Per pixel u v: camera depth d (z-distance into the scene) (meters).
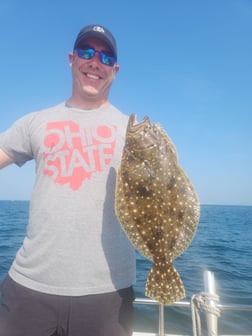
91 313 0.83
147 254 0.90
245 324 1.94
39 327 0.83
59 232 0.84
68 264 0.83
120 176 0.87
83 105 0.99
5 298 0.88
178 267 3.70
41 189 0.88
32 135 0.95
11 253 4.27
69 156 0.89
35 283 0.84
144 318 2.02
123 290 0.88
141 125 0.93
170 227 0.89
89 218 0.85
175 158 0.90
